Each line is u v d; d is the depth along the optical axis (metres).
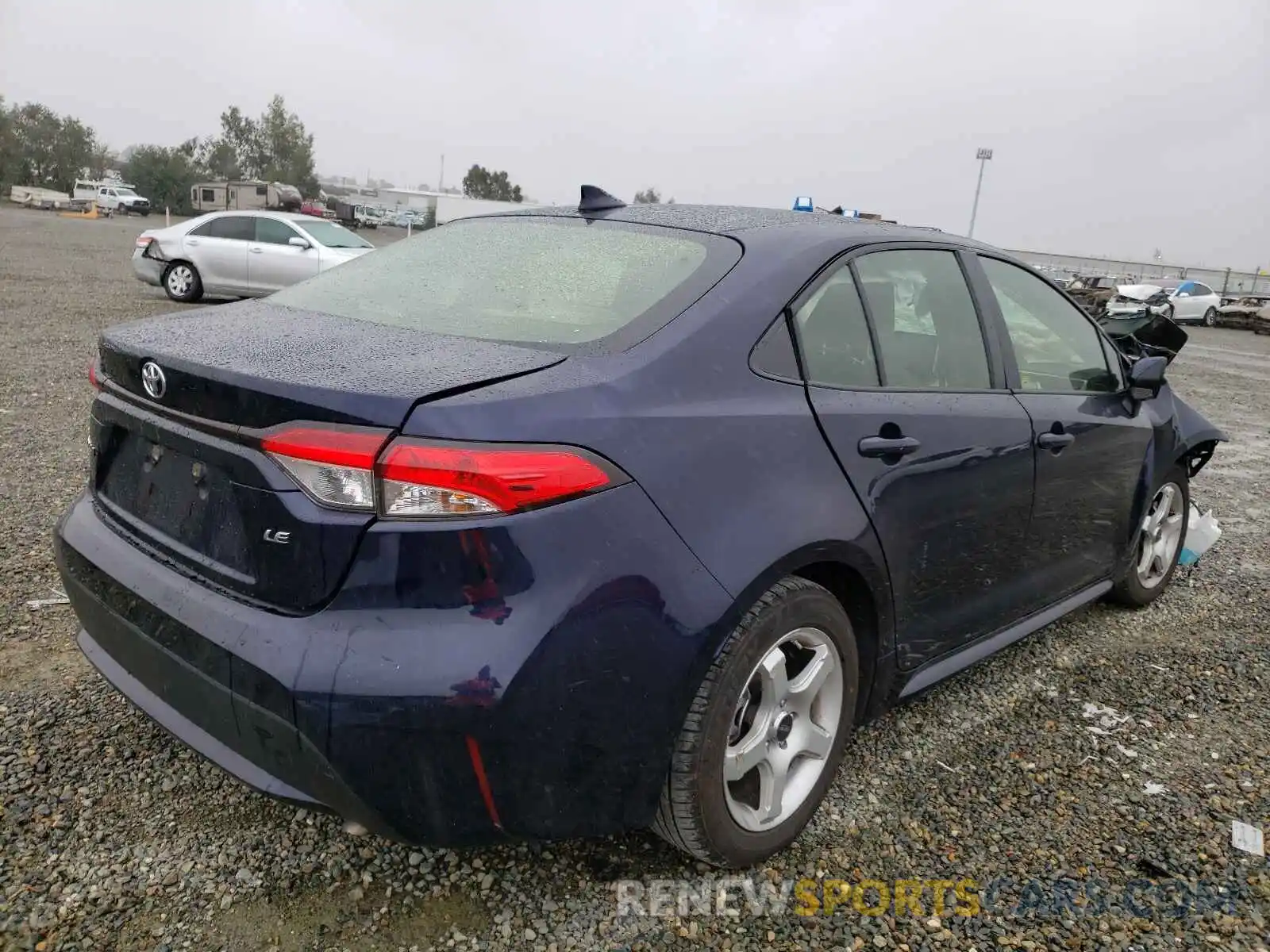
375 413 1.75
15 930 2.02
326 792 1.83
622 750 1.94
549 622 1.78
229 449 1.91
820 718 2.46
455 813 1.84
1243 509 6.26
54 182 87.19
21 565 3.87
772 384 2.27
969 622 2.96
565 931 2.13
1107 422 3.47
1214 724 3.26
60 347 9.29
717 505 2.04
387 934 2.09
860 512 2.36
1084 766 2.94
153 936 2.04
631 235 2.63
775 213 2.86
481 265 2.63
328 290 2.72
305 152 88.31
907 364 2.69
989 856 2.48
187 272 13.83
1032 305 3.33
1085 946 2.17
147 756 2.66
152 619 2.06
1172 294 30.12
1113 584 3.91
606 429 1.90
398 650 1.75
